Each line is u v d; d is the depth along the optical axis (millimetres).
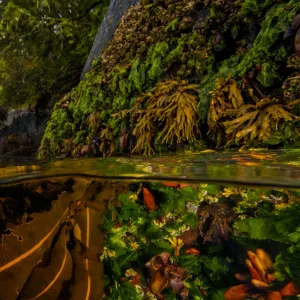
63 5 7031
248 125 1405
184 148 1737
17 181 849
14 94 6254
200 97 1766
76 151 2547
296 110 1354
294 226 602
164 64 2268
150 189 768
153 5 2775
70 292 795
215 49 2035
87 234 821
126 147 2150
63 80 6230
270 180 644
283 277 610
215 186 688
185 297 714
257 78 1571
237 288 656
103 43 3711
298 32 1473
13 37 6488
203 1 2309
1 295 771
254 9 1859
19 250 799
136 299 768
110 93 2682
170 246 741
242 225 657
